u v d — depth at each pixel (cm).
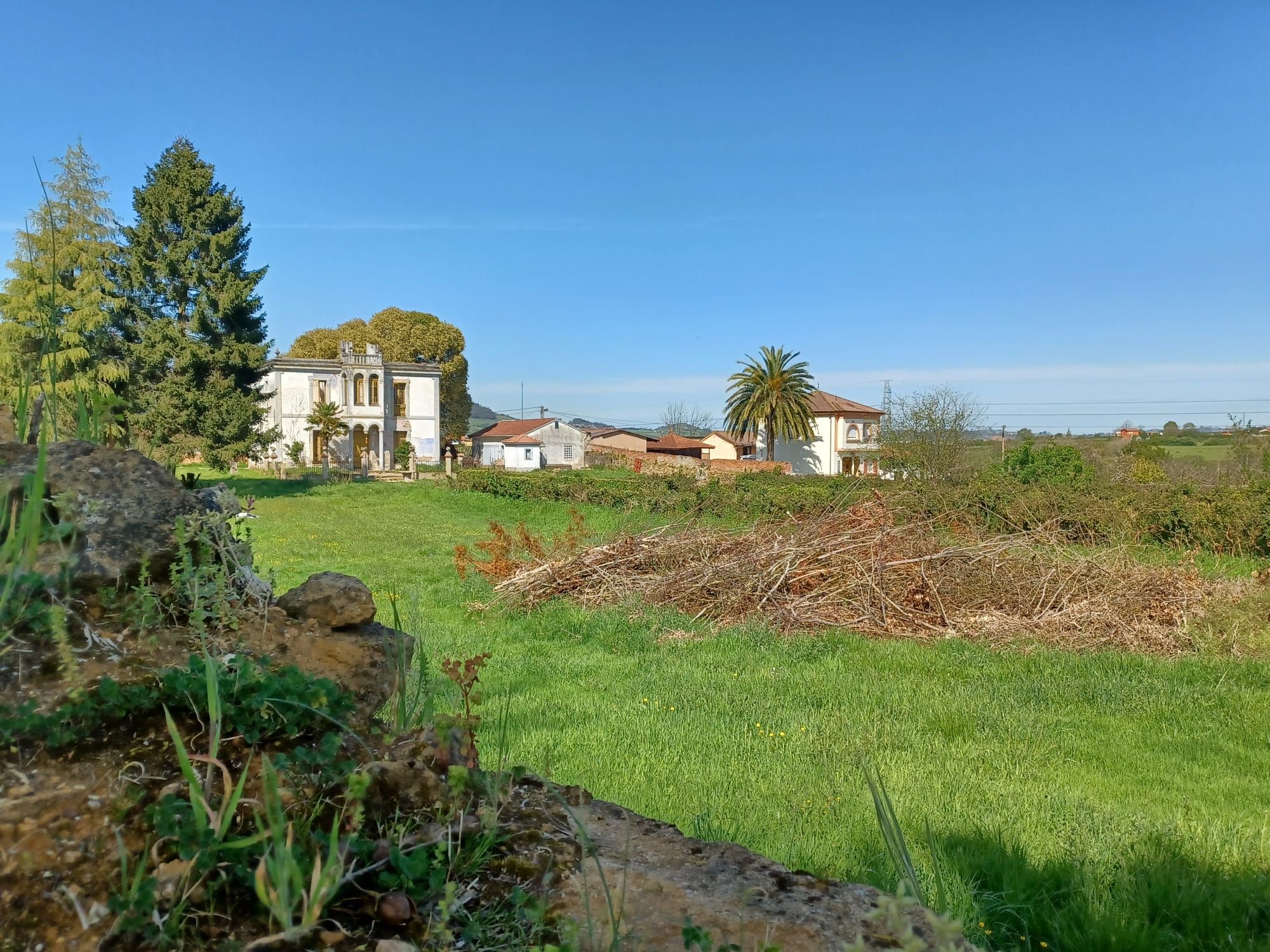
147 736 209
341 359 5409
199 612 249
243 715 217
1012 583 1058
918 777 531
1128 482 1938
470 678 309
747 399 6122
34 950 160
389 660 286
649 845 241
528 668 825
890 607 1039
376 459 5488
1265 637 894
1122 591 1005
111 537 254
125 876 166
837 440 7031
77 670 218
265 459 5088
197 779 178
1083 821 459
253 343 3156
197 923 173
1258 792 518
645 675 805
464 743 266
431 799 230
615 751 573
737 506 2305
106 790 192
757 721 656
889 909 171
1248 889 376
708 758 565
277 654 263
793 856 400
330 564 1602
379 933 185
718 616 1062
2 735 191
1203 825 457
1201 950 337
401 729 267
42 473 211
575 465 6925
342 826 207
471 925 188
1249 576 1277
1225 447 2725
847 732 623
